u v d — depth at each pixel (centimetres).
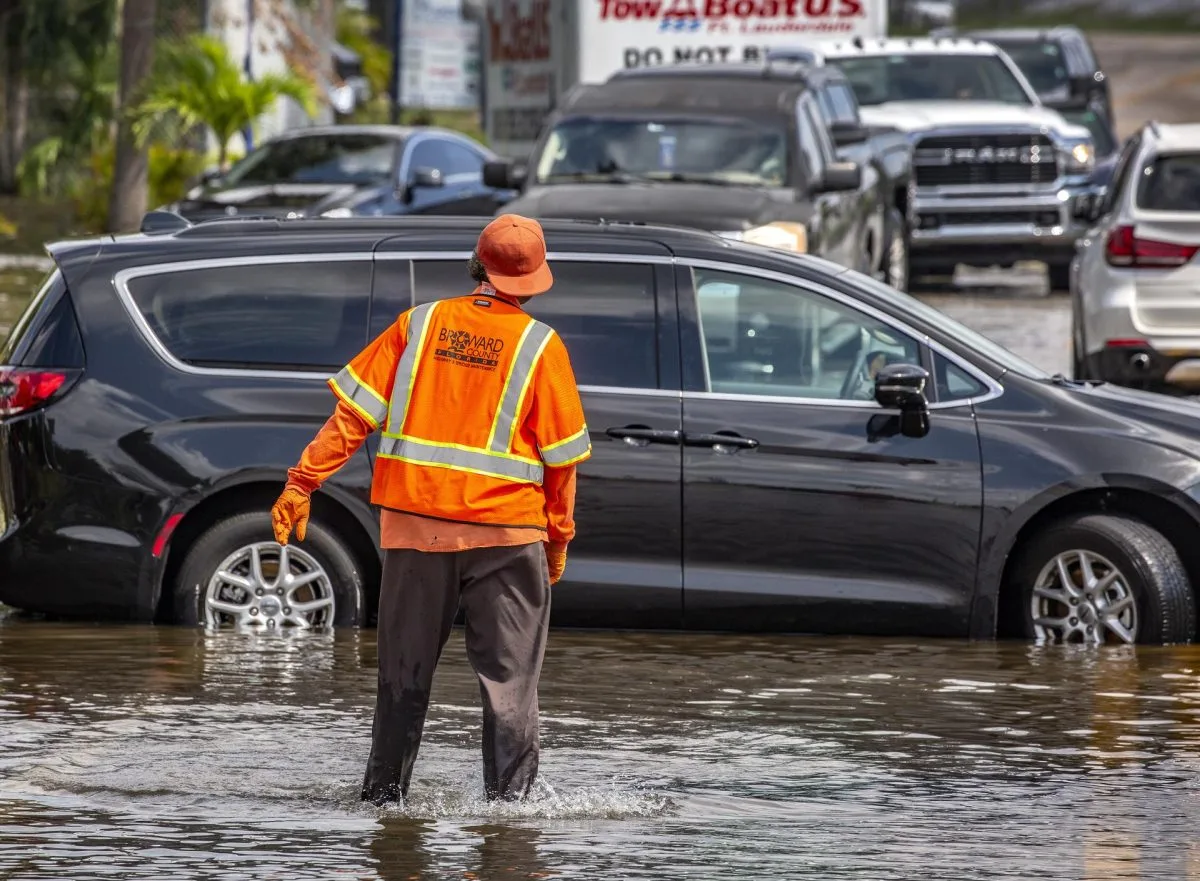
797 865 1550
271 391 2436
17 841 1594
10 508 2470
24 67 8838
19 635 2417
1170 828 1669
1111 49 19300
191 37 7556
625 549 2420
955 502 2411
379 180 6022
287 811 1688
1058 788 1798
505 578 1681
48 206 9119
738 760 1884
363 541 2466
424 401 1669
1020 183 6538
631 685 2197
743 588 2417
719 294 2456
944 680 2231
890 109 6638
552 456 1677
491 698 1694
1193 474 2406
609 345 2444
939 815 1703
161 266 2480
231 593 2466
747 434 2409
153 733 1953
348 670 2234
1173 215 3925
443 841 1600
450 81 10781
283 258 2478
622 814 1692
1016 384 2448
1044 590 2464
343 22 12769
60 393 2450
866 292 2464
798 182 4488
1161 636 2431
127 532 2436
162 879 1495
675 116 4622
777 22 6397
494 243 1681
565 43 6125
